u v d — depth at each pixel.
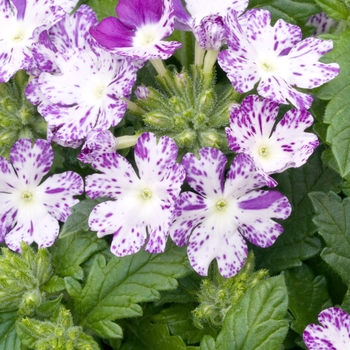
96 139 0.17
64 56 0.18
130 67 0.17
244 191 0.17
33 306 0.17
